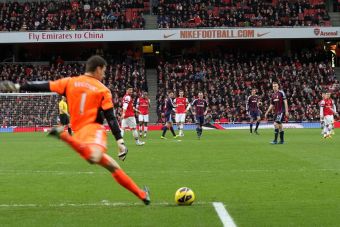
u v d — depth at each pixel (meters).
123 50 59.00
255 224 8.13
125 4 56.44
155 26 55.72
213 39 53.03
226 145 24.86
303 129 42.25
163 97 48.38
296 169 15.11
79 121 8.20
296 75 52.38
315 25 53.78
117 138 8.13
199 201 10.08
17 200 10.30
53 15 54.91
